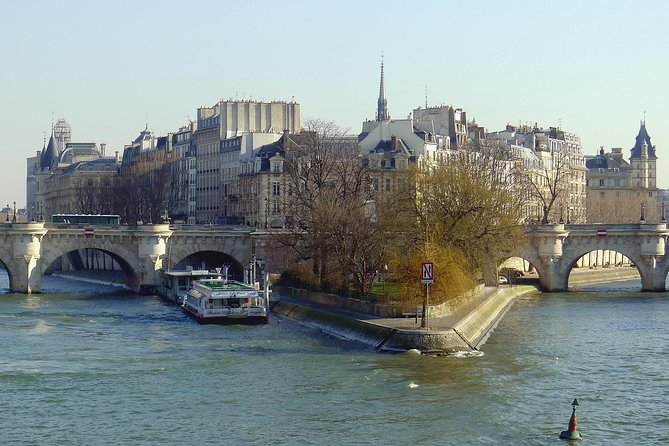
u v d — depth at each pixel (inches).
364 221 6899.6
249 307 6628.9
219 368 4869.6
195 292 7194.9
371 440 3673.7
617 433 3804.1
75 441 3659.0
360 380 4589.1
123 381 4574.3
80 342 5679.1
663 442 3708.2
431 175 6978.4
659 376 4758.9
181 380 4598.9
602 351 5447.8
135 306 7780.5
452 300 6151.6
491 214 7091.5
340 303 6737.2
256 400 4222.4
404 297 5959.6
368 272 6732.3
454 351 5275.6
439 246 6343.5
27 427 3823.8
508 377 4692.4
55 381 4557.1
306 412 4030.5
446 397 4279.0
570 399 4281.5
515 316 7096.5
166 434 3735.2
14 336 5866.1
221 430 3786.9
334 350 5393.7
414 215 6766.7
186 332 6171.3
